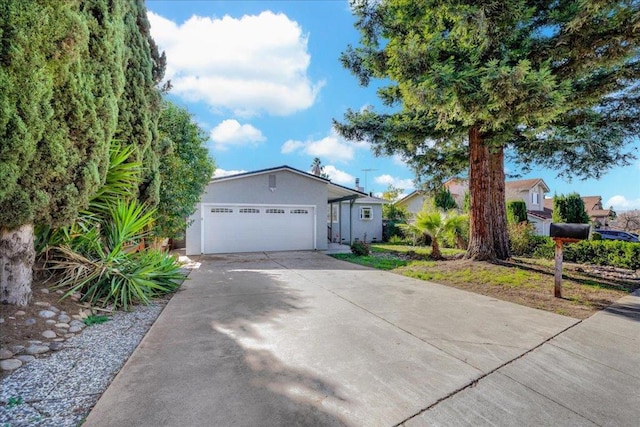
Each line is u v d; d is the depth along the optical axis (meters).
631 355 2.90
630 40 4.69
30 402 2.07
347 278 6.65
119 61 4.54
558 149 8.59
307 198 12.72
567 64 5.54
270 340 3.19
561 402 2.15
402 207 23.30
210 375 2.45
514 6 4.67
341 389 2.27
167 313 4.11
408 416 1.97
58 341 3.07
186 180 8.06
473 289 5.57
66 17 3.27
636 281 6.36
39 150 3.29
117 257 4.73
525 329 3.56
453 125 7.10
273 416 1.94
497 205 8.30
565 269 7.47
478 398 2.18
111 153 4.89
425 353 2.91
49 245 4.30
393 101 8.62
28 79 3.03
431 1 5.34
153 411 1.97
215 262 9.20
